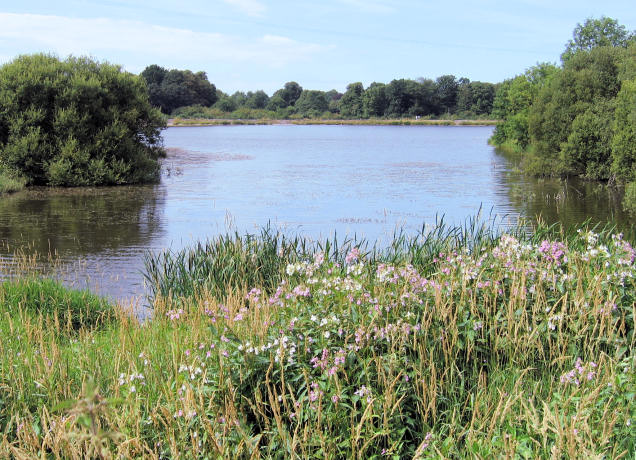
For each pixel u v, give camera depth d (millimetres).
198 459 3826
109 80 29781
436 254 8477
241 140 65000
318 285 5734
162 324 6637
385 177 29656
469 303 5523
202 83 144250
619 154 25125
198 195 23750
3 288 8656
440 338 4926
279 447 4059
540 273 5836
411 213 19031
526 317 5277
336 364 4336
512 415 4305
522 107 46562
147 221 18172
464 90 136500
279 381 4473
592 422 3916
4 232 16641
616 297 5625
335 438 3963
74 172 27031
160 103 133625
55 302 8359
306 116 147500
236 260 9266
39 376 4918
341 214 18922
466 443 3982
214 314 5402
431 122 126000
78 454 3721
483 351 5254
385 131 93750
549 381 4953
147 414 4312
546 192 24312
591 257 6234
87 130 28234
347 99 146375
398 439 4152
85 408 2615
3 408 4609
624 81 27328
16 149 26453
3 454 3824
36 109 27438
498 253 6348
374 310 4977
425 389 4402
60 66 28797
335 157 42375
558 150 30609
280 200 22094
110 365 5336
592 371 4492
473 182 27672
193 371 4406
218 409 4141
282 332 4660
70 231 16766
